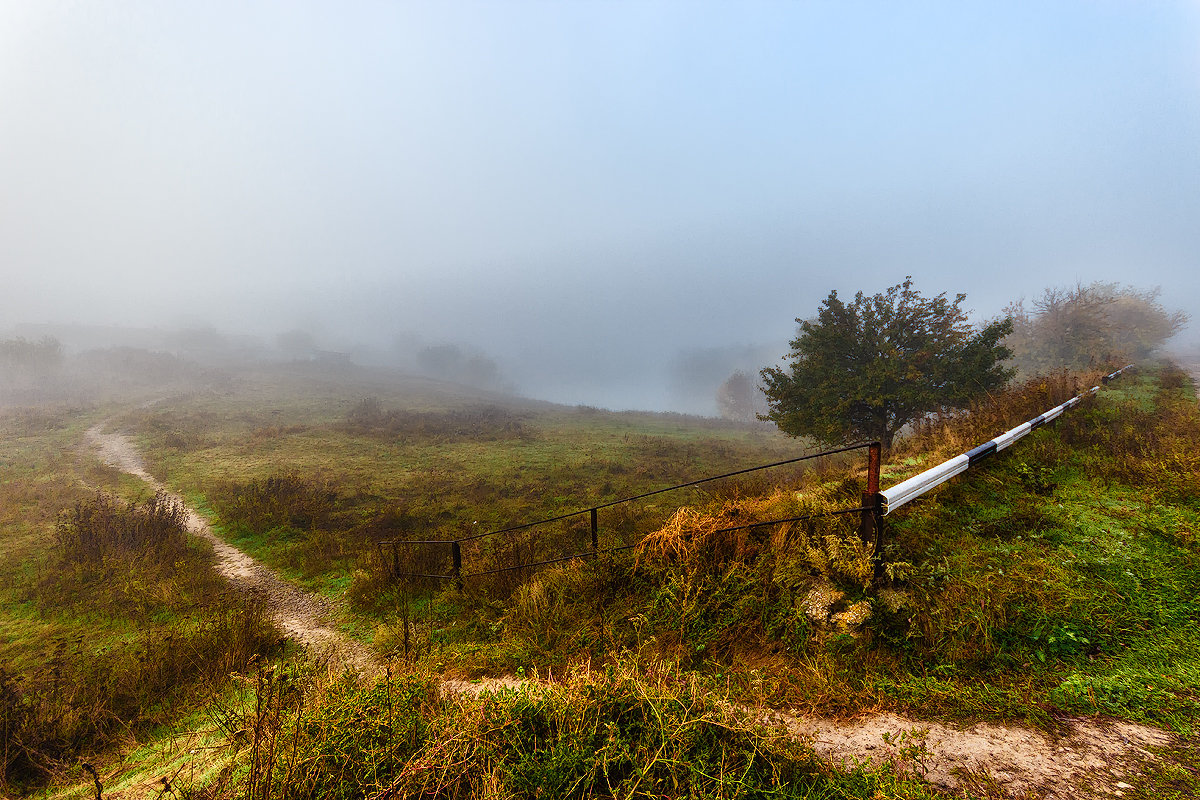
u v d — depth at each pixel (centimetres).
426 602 767
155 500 1297
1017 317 2514
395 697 285
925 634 308
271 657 650
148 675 586
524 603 513
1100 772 206
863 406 1371
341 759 234
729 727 225
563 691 272
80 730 493
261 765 238
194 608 829
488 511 1346
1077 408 852
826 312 1430
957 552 386
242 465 2019
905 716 257
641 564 469
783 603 364
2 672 545
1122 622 297
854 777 214
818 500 487
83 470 1908
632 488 1617
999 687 267
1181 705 234
